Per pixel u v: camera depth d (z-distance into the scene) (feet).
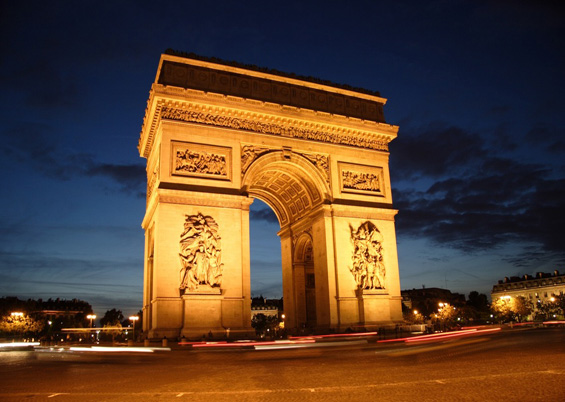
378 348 147.33
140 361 123.03
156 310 186.91
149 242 238.89
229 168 214.48
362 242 234.17
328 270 226.79
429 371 79.05
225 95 217.77
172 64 217.36
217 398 60.90
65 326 628.28
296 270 280.51
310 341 187.52
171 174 203.00
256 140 224.12
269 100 233.96
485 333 237.04
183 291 191.52
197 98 212.43
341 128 245.24
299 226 271.90
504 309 646.33
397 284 237.86
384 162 254.88
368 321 223.71
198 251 197.57
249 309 202.08
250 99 222.89
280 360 114.83
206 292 193.88
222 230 205.26
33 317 533.55
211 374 88.43
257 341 183.73
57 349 207.00
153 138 233.96
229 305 197.77
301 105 241.35
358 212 239.91
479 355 102.99
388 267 238.68
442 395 56.49
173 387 72.28
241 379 79.56
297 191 260.83
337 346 167.84
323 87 249.14
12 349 243.40
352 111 255.09
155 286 189.98
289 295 281.54
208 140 213.66
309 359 114.83
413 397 56.08
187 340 182.91
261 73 234.38
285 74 242.78
